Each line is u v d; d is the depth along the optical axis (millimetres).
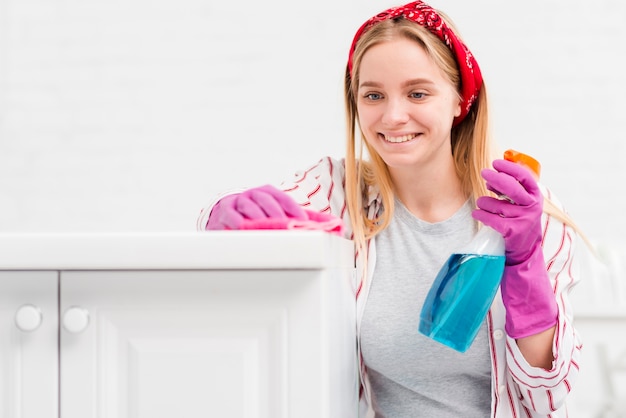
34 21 2715
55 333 922
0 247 902
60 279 922
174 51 2648
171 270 912
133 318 916
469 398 1366
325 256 890
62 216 2703
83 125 2695
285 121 2586
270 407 899
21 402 924
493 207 1144
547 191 1429
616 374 1644
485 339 1327
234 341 907
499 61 2463
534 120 2451
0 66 2727
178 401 911
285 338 896
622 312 1646
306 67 2576
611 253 1776
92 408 919
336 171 1484
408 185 1403
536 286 1177
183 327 911
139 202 2666
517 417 1333
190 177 2641
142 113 2666
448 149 1385
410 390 1386
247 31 2605
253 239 882
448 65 1296
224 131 2619
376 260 1399
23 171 2719
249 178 2607
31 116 2715
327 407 901
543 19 2449
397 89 1247
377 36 1262
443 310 1104
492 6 2465
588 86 2434
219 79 2621
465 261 1113
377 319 1348
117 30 2680
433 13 1303
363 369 1396
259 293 900
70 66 2701
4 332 927
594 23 2434
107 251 896
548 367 1242
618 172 2420
